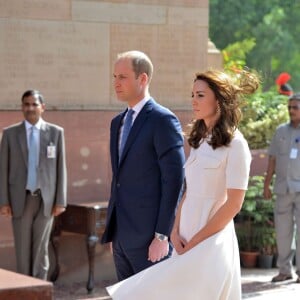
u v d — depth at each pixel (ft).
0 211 49.44
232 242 29.68
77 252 53.83
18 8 51.60
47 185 49.37
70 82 53.21
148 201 34.04
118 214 34.55
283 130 55.52
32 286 24.38
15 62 51.60
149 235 34.04
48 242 51.90
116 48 54.49
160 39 56.03
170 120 33.94
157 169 34.06
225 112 29.76
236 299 29.84
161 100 56.24
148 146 34.01
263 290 52.80
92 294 51.26
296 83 136.56
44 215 49.37
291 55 135.54
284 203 55.31
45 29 52.39
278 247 55.57
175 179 33.50
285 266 55.36
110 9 54.29
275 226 55.77
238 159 29.37
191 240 29.60
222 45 133.28
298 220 55.01
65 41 52.95
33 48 52.08
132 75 34.22
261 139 63.31
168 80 56.34
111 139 35.14
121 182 34.50
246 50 106.42
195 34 57.06
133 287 29.76
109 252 54.34
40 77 52.37
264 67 134.21
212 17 132.87
